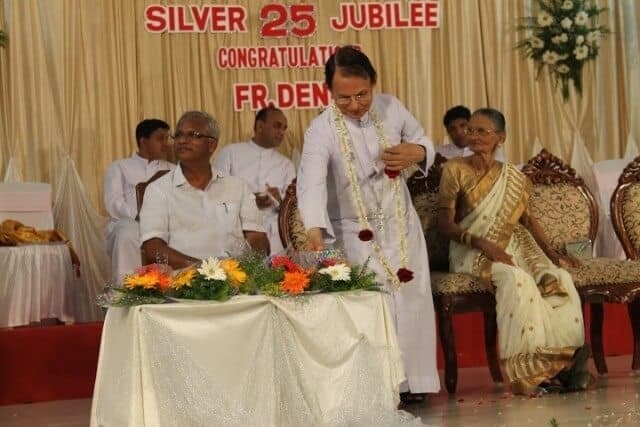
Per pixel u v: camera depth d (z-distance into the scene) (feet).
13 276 26.86
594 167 35.22
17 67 32.50
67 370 25.20
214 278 16.08
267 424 15.81
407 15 35.17
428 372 21.13
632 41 36.04
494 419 18.90
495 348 24.68
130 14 33.35
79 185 32.91
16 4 32.55
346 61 19.80
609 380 23.61
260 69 34.30
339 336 16.70
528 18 35.76
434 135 35.50
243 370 15.92
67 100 32.96
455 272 23.02
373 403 16.81
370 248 20.52
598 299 23.32
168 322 15.52
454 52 35.53
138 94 33.47
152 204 20.08
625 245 25.48
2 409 23.94
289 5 34.35
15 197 30.53
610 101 36.09
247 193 20.83
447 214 23.22
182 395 15.52
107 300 16.52
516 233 23.68
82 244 32.83
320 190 19.95
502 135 23.40
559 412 19.29
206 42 33.96
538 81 35.86
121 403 15.62
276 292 16.19
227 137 34.12
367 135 20.58
